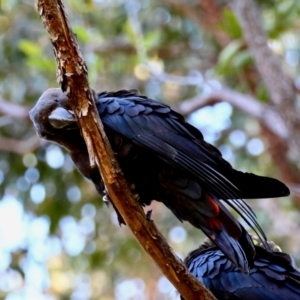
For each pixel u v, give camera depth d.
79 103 5.45
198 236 18.20
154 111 6.25
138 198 6.07
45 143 15.63
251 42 11.83
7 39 15.71
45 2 5.28
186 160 5.95
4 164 16.30
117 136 6.05
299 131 11.46
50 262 19.53
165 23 17.03
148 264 18.47
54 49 5.40
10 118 15.99
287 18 12.67
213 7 15.80
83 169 6.43
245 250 5.91
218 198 5.93
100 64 12.36
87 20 14.28
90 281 19.48
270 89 11.74
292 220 17.64
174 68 17.44
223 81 17.17
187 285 5.70
